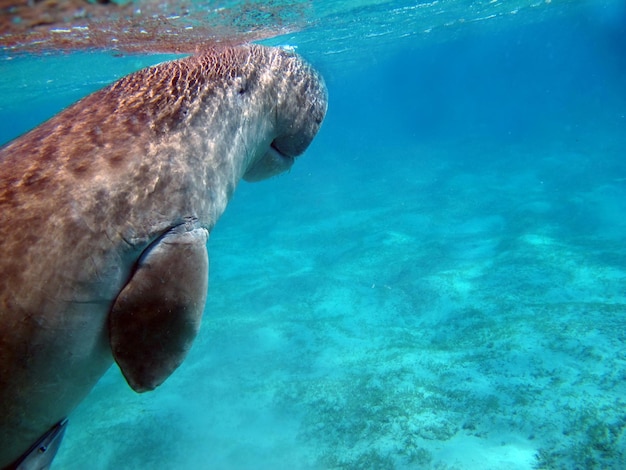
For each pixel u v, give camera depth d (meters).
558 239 12.65
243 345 9.36
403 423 6.29
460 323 8.97
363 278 12.09
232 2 7.06
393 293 10.85
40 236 1.55
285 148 3.00
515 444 5.59
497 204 17.38
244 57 2.62
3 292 1.47
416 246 14.09
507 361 7.23
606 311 8.20
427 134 56.31
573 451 5.32
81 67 14.01
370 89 102.38
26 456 1.69
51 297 1.54
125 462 6.61
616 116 40.56
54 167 1.70
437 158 32.09
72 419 7.80
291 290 12.00
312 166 40.28
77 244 1.61
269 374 8.16
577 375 6.56
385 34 23.88
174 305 1.71
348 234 16.64
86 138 1.85
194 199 1.98
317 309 10.65
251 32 9.98
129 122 1.96
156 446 6.80
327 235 17.02
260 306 11.24
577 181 18.72
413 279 11.43
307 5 10.25
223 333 9.95
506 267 11.16
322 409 6.95
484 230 14.66
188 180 1.97
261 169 2.93
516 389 6.53
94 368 1.77
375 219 18.08
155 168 1.87
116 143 1.85
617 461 5.09
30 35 6.90
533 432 5.71
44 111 35.22
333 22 15.31
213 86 2.30
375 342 8.79
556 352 7.20
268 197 28.61
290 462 6.09
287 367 8.33
